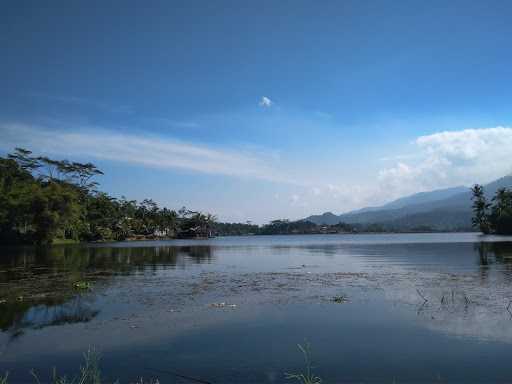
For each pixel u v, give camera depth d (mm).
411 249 60844
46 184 103750
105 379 9641
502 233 122125
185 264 38812
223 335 12906
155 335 13008
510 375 9461
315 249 69000
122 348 11820
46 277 27969
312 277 26359
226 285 23266
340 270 30625
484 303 16656
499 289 19891
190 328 13750
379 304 16938
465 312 15180
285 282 24094
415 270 29359
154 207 168250
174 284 23969
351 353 11109
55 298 19406
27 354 11430
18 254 55562
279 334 12922
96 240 122875
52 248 75438
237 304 17469
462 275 25719
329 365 10289
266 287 22219
